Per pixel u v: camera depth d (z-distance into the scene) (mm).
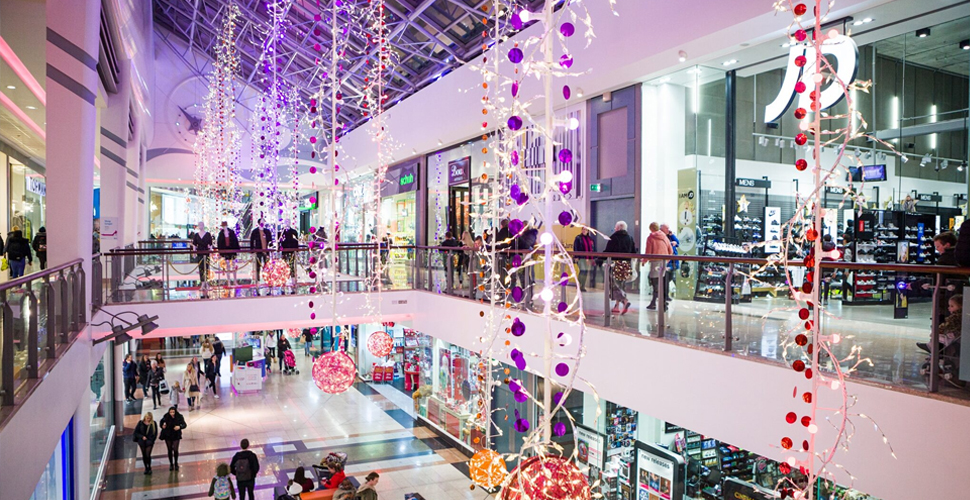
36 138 13961
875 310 4328
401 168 18656
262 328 9906
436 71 15062
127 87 11758
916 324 4035
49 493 4820
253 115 23188
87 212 6633
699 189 8359
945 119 6406
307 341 18297
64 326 5188
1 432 3031
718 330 5430
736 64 7738
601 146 9875
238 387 14109
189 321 9414
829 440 3947
